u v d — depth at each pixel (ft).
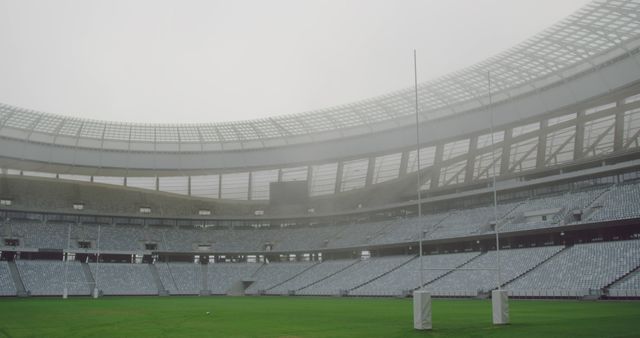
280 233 323.98
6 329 97.91
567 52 200.64
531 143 238.68
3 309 158.10
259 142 313.12
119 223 320.91
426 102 254.27
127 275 291.38
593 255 184.85
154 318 121.70
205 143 313.32
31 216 301.84
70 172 309.63
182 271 305.32
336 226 312.91
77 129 286.05
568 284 175.32
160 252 305.73
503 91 236.43
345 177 304.91
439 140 264.52
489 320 101.24
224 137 307.99
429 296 84.84
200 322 110.01
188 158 313.12
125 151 305.73
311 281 278.05
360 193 299.58
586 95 213.05
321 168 313.12
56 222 305.32
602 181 220.64
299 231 321.73
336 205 312.29
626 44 195.31
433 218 266.57
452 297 202.69
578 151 224.33
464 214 254.68
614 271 170.40
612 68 204.33
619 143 212.43
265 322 108.99
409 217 281.74
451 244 254.06
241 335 84.58
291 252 305.32
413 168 281.13
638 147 206.49
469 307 145.79
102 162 300.40
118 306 174.50
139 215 321.32
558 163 230.07
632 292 155.43
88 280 279.08
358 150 290.56
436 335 76.07
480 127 248.52
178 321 112.78
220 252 312.71
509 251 216.74
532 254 206.49
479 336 73.46
